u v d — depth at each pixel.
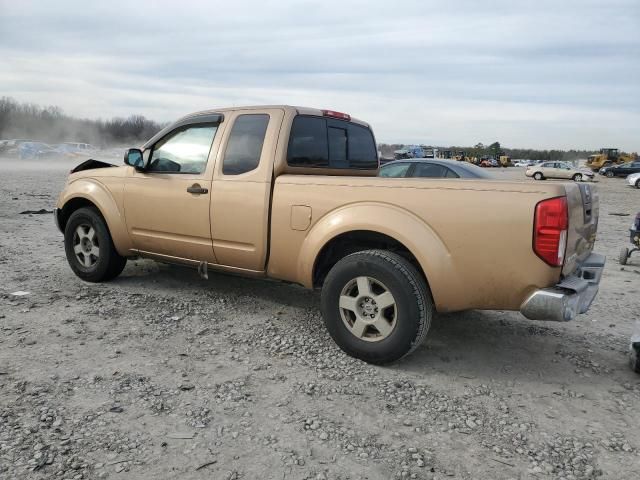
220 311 4.98
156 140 5.29
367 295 3.85
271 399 3.31
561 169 40.06
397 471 2.64
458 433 3.02
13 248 7.48
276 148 4.46
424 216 3.69
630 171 45.78
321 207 4.12
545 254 3.34
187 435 2.86
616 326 5.04
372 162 5.84
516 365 4.03
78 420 2.94
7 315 4.56
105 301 5.09
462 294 3.62
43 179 20.59
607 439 3.02
